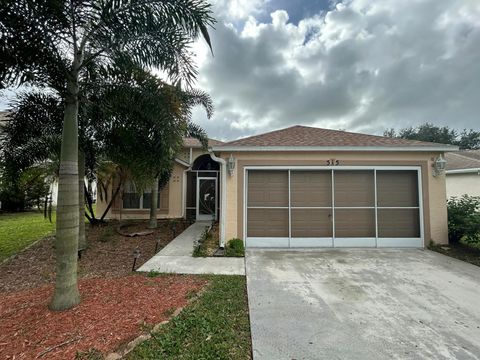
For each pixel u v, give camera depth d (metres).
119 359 2.99
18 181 8.34
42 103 6.52
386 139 9.58
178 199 15.46
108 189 14.91
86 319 3.86
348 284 5.42
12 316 4.00
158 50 4.75
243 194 8.64
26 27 3.79
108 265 6.79
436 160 8.62
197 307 4.26
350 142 9.09
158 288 5.11
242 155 8.75
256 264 6.82
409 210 8.72
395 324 3.85
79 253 7.39
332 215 8.73
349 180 8.80
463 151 19.75
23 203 17.28
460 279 5.71
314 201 8.78
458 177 15.27
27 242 9.09
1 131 6.77
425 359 3.07
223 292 4.91
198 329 3.60
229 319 3.93
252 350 3.21
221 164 8.84
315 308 4.34
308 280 5.64
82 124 7.14
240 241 8.31
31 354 3.08
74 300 4.29
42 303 4.46
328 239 8.67
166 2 4.33
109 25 4.34
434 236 8.54
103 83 5.22
